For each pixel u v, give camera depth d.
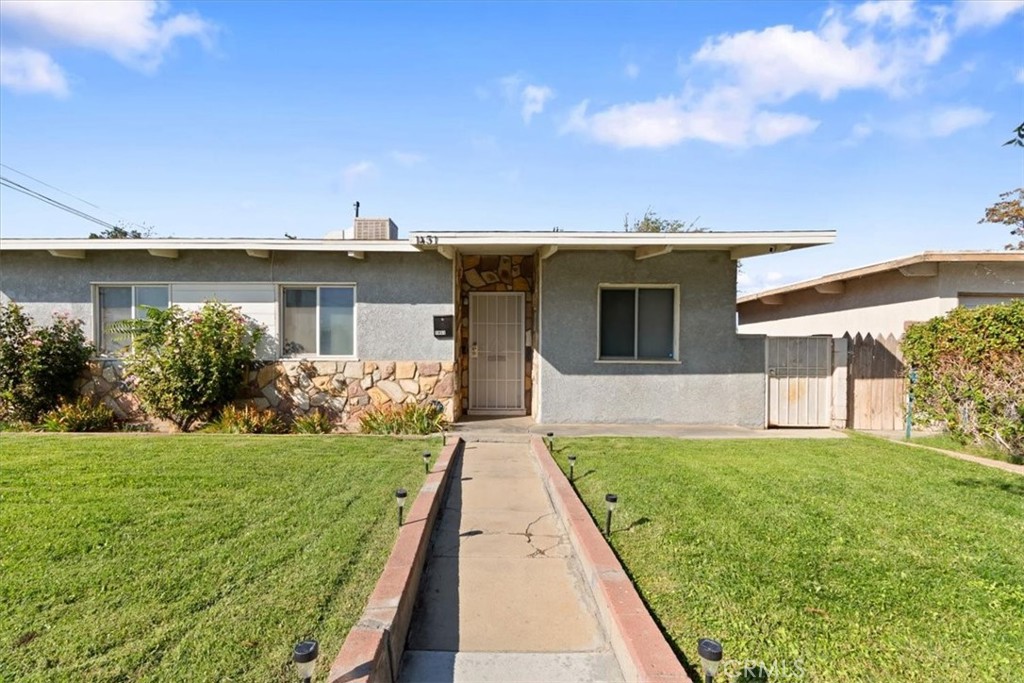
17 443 7.02
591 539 3.83
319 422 8.79
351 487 5.06
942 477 5.71
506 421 9.59
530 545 4.23
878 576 3.39
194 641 2.56
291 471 5.63
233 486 5.07
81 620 2.73
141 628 2.67
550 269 9.17
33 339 8.67
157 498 4.69
